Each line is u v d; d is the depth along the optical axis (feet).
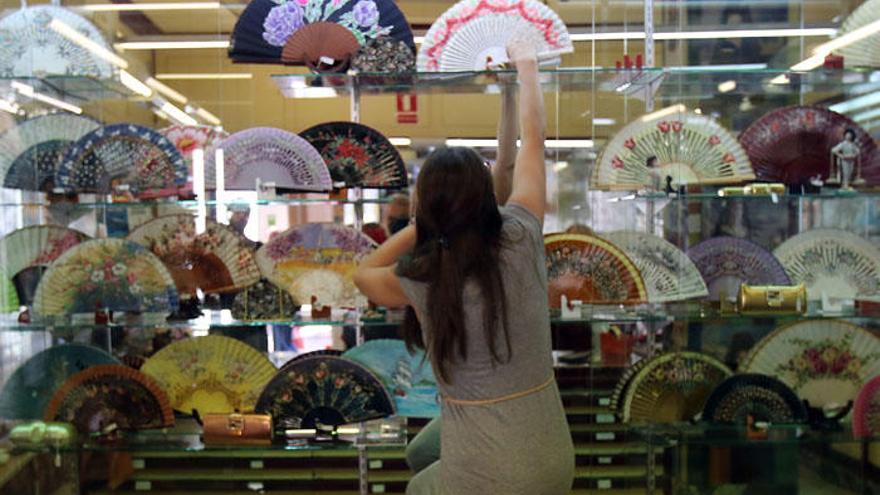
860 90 7.04
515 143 5.90
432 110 7.65
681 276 6.81
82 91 7.45
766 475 7.72
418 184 4.15
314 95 7.66
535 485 4.10
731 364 7.11
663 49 7.41
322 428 6.83
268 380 6.97
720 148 6.76
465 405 4.21
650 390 6.87
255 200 6.91
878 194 6.67
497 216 4.13
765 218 7.22
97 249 6.75
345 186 6.86
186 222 6.91
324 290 6.94
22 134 6.77
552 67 6.78
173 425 6.86
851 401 6.70
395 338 7.47
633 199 7.25
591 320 6.73
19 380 6.89
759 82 7.10
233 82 7.76
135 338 7.36
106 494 7.84
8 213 6.91
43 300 6.73
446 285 4.00
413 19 7.86
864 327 6.71
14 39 6.73
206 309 6.91
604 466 7.84
